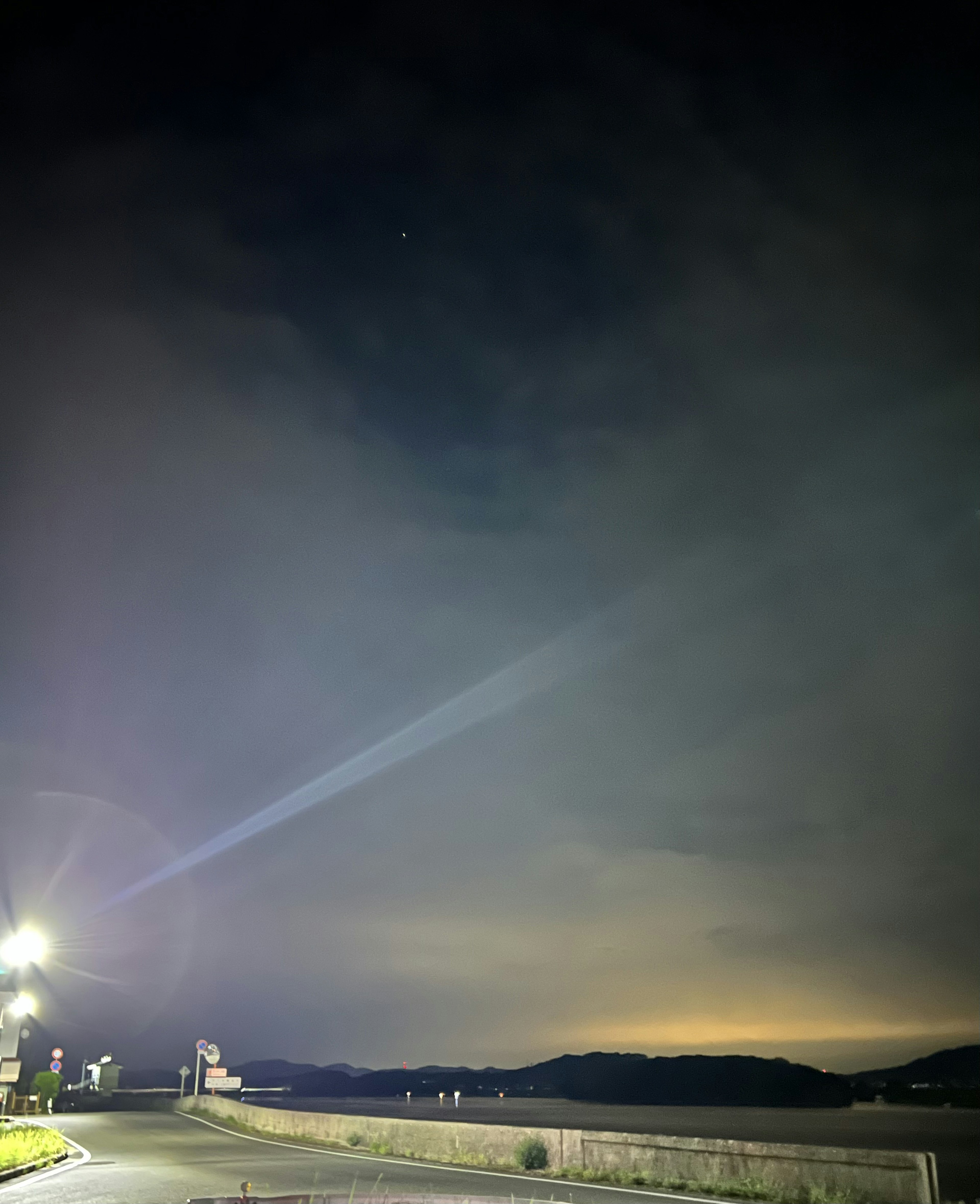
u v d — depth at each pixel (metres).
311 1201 15.52
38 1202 16.33
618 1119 102.00
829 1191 14.49
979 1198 20.81
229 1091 114.56
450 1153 24.45
